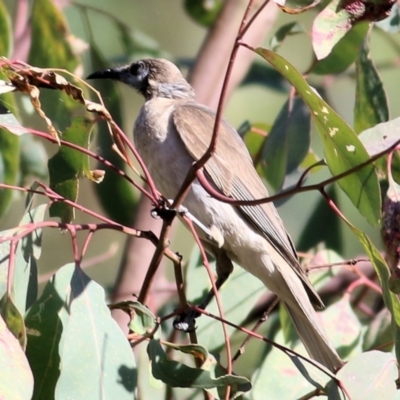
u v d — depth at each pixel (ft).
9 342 20.84
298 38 45.03
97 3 45.32
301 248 36.88
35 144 37.81
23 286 24.75
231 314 32.09
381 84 32.78
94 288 24.41
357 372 23.73
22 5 39.96
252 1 20.86
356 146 22.85
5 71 23.02
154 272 24.57
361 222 40.96
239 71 40.42
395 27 31.68
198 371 23.77
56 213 27.20
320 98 22.33
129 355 24.06
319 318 32.04
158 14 47.83
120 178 37.78
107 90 37.86
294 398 29.09
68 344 23.61
